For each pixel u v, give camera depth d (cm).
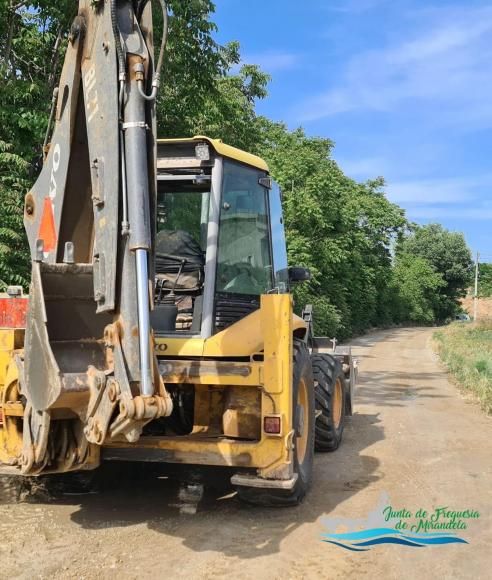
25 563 415
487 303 7856
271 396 490
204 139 553
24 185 948
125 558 430
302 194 2412
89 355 415
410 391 1362
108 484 596
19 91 980
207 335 530
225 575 408
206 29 1217
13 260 936
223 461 491
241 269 579
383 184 4103
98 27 437
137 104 409
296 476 505
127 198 402
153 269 405
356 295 3581
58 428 443
